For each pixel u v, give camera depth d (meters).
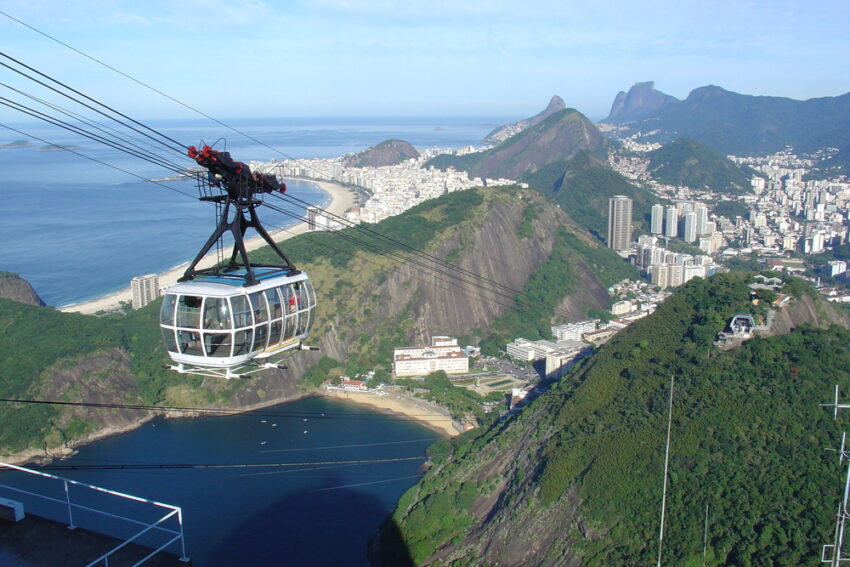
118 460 79.88
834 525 45.31
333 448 82.88
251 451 81.81
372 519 65.62
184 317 25.34
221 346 25.44
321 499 69.25
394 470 76.19
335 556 59.56
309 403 100.75
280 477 74.44
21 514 18.00
